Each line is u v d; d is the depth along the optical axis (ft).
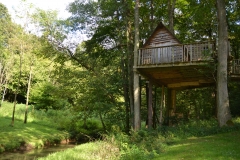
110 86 64.69
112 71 70.33
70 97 70.08
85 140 68.18
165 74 50.42
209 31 83.05
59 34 69.21
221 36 43.27
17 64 94.79
